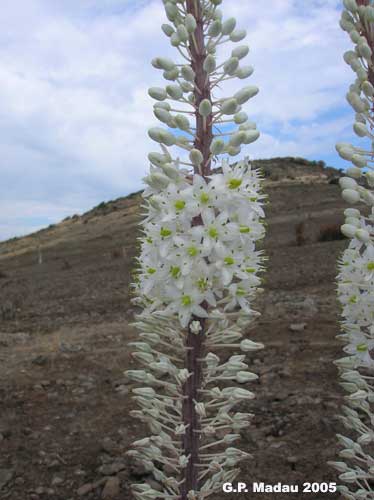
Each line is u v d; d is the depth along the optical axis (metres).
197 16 0.23
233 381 0.46
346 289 0.22
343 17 0.24
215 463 0.20
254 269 0.22
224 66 0.22
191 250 0.20
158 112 0.22
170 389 0.21
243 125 0.22
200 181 0.20
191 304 0.20
